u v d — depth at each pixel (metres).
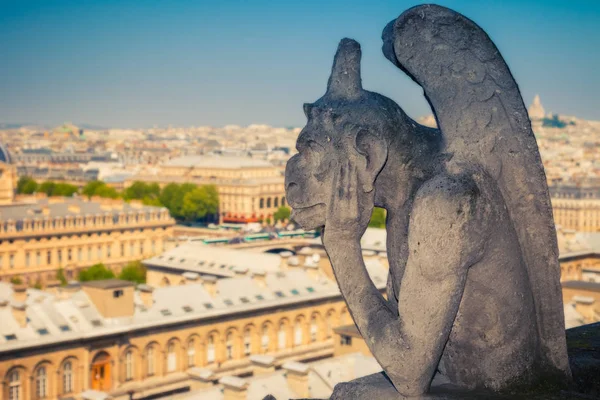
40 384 80.12
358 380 9.95
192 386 84.56
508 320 9.55
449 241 8.79
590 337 12.24
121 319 88.62
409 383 9.16
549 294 9.91
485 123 9.37
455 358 9.81
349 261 9.62
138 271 171.38
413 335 9.00
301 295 104.31
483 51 9.48
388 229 10.02
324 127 9.49
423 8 9.57
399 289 9.77
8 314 82.44
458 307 9.18
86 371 83.06
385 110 9.52
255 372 74.56
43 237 194.75
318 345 104.38
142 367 88.81
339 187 9.44
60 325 84.00
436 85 9.55
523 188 9.49
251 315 98.38
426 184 9.05
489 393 9.63
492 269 9.31
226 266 135.25
